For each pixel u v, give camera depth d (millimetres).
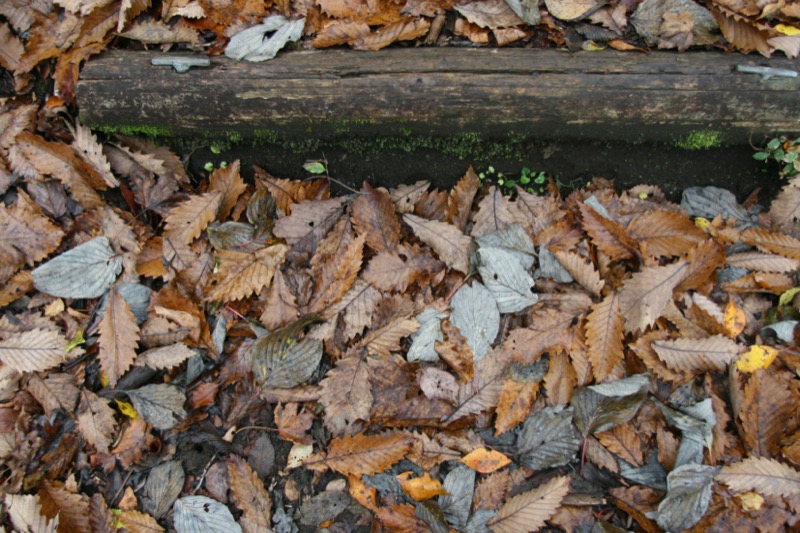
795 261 1179
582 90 1139
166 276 1177
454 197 1215
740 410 1133
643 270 1159
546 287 1185
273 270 1178
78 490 1122
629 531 1104
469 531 1101
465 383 1146
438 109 1156
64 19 1181
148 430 1139
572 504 1110
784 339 1164
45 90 1203
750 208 1239
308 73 1144
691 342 1150
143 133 1203
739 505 1097
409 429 1145
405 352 1173
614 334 1137
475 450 1126
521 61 1146
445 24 1183
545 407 1146
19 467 1106
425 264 1185
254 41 1154
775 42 1135
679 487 1094
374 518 1112
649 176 1243
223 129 1188
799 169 1177
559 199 1234
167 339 1158
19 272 1177
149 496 1120
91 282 1168
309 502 1126
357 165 1242
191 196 1192
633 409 1125
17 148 1190
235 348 1172
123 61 1154
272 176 1252
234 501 1128
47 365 1143
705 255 1166
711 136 1182
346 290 1164
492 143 1208
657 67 1139
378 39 1161
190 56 1156
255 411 1156
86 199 1199
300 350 1146
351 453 1116
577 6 1166
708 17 1154
